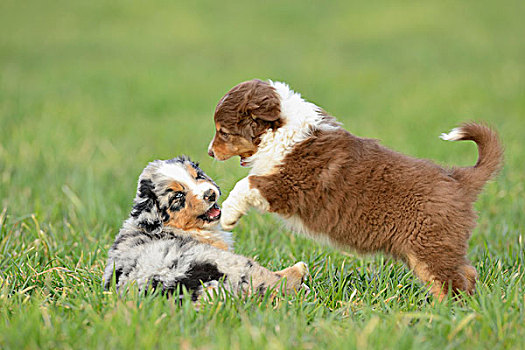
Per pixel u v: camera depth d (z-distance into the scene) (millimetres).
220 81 24250
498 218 9891
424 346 5223
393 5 40906
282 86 7297
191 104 20953
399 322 5777
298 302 6297
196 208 7238
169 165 7484
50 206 10211
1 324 5641
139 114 19406
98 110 19531
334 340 5316
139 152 14516
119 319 5555
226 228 7059
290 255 8438
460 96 20969
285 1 42844
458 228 6422
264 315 5758
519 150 14062
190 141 15961
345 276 7484
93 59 28562
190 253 6363
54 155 13562
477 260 8219
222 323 5715
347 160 6734
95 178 12211
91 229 9648
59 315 6020
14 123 16578
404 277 7188
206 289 6043
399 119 18141
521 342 5312
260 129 7008
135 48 31219
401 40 32375
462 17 37156
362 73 25500
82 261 7961
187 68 26703
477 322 5688
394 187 6559
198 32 35062
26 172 12055
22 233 8914
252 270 6387
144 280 6258
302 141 6852
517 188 11219
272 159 6914
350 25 36594
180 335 5453
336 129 7000
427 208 6418
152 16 38875
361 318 6047
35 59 28281
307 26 36594
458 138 6941
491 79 23391
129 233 7043
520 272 7477
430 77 24438
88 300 6352
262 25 36906
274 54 29953
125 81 23969
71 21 37250
